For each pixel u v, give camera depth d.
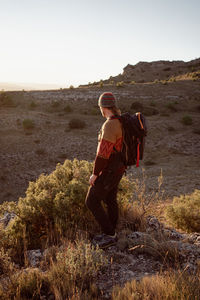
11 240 2.93
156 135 57.72
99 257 2.33
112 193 2.89
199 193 8.65
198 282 1.94
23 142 55.44
